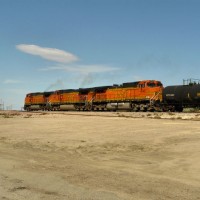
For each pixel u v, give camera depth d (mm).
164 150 15297
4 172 11047
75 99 73125
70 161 13078
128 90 59281
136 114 46219
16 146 17859
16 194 8391
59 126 29703
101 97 66125
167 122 30812
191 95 47625
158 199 7836
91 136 21438
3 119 41938
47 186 9141
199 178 9898
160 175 10359
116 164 12305
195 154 13750
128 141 18578
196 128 24250
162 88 54719
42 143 18766
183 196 8055
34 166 12031
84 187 8961
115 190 8633
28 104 90375
